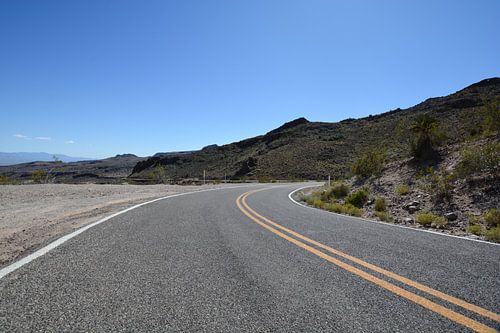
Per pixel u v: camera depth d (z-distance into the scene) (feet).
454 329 8.14
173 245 16.83
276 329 8.04
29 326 7.98
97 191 53.16
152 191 58.08
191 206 35.58
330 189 56.54
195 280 11.51
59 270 12.34
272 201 46.47
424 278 11.96
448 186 35.29
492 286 11.17
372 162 56.08
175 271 12.48
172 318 8.54
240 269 12.89
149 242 17.42
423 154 49.47
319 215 30.96
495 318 8.75
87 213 28.35
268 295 10.23
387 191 43.86
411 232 21.85
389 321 8.54
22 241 17.35
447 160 44.29
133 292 10.27
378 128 222.69
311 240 18.61
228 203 40.52
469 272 12.73
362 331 8.00
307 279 11.80
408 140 53.36
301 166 191.11
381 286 11.12
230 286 10.98
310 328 8.12
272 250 16.10
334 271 12.77
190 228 21.95
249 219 26.94
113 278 11.55
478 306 9.52
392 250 16.35
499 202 28.86
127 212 29.40
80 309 8.97
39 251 15.12
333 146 212.64
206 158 332.60
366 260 14.39
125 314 8.72
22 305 9.17
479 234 23.13
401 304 9.63
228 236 19.44
